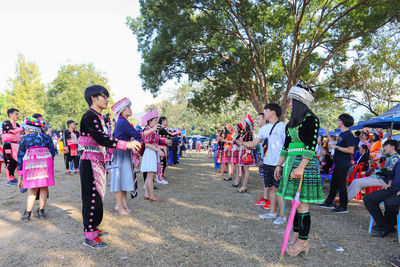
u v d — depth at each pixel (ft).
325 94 51.85
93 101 9.24
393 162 13.61
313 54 49.85
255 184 22.89
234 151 21.79
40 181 12.05
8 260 8.25
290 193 8.44
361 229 11.61
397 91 45.55
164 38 37.88
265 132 13.96
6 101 168.25
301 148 8.48
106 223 11.85
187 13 36.06
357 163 18.52
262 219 12.81
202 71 45.06
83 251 8.94
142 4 37.83
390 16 31.68
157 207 14.65
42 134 12.55
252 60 42.11
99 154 9.42
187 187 20.81
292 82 42.93
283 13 43.93
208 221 12.36
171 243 9.74
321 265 8.17
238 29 43.14
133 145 9.13
